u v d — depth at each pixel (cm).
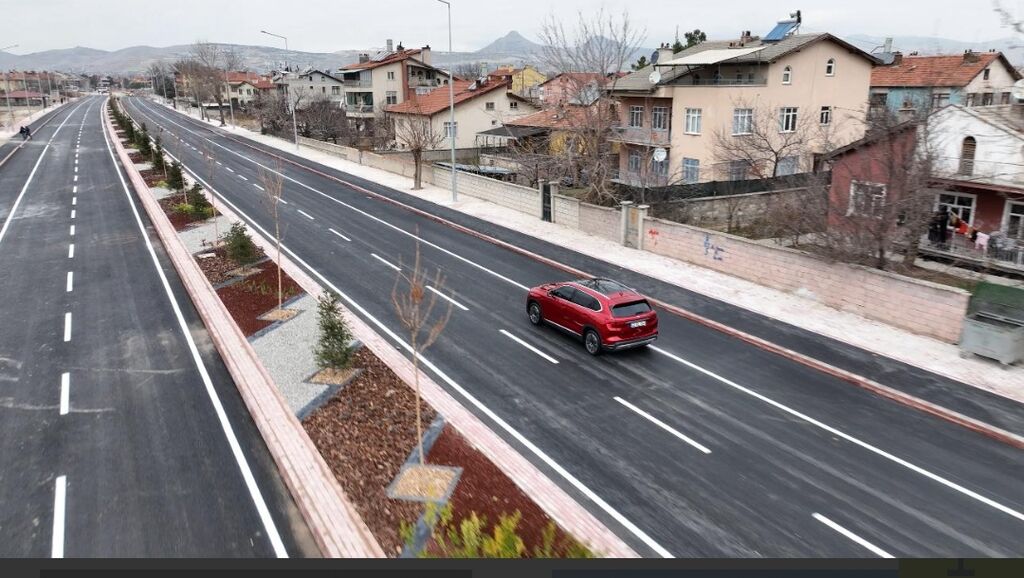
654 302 2038
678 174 3819
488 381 1471
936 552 932
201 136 7244
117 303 1975
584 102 3462
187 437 1227
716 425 1298
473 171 4297
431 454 1151
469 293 2111
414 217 3309
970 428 1298
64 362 1559
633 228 2675
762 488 1090
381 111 6775
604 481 1098
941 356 1620
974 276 2236
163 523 981
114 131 7419
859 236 1912
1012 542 957
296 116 7331
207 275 2214
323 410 1301
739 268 2266
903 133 1998
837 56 3844
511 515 981
